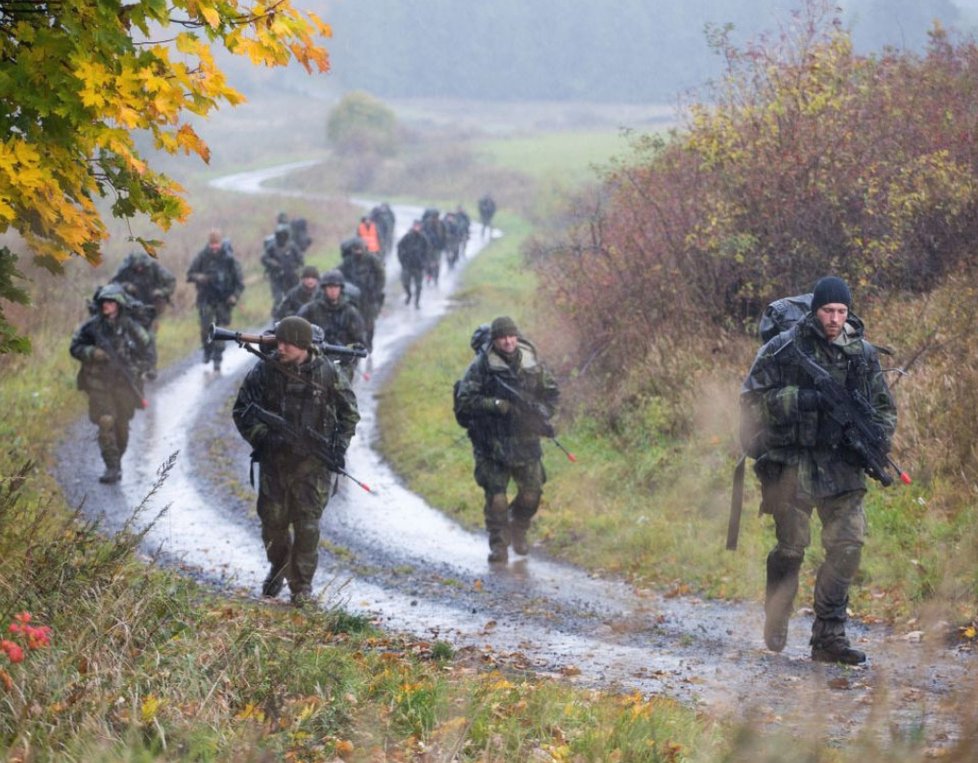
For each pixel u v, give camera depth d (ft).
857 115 93.35
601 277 103.40
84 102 31.73
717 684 42.78
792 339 47.29
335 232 304.50
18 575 37.88
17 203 34.30
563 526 75.87
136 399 87.20
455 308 187.73
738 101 99.45
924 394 71.97
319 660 36.24
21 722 27.09
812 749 27.04
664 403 88.33
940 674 42.57
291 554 57.31
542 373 68.95
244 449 99.66
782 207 90.48
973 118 94.27
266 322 170.71
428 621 56.39
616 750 30.78
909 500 65.31
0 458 80.89
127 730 27.91
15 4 33.60
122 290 86.99
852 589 57.77
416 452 97.86
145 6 32.65
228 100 33.65
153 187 37.11
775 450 47.78
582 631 54.19
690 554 65.72
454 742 29.55
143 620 36.32
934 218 87.56
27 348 40.29
